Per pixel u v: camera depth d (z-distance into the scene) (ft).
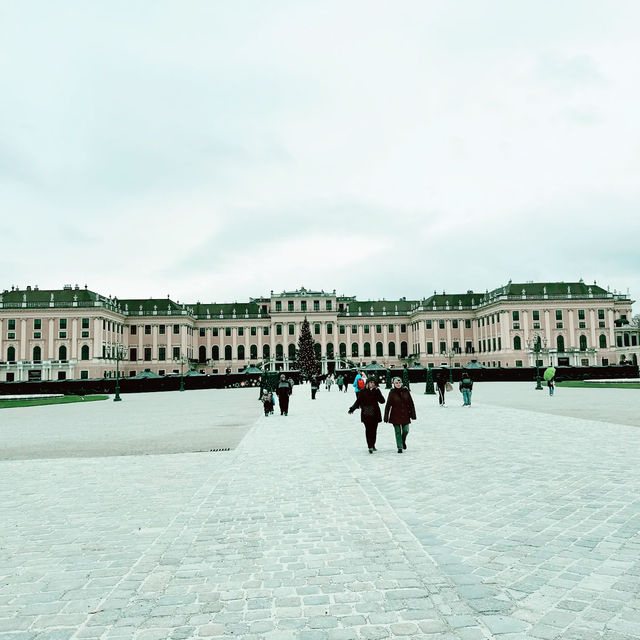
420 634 18.03
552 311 402.52
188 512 33.60
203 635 18.39
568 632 17.92
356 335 483.92
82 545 28.12
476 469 44.91
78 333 387.14
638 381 231.71
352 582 22.35
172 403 157.89
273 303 474.49
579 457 49.37
